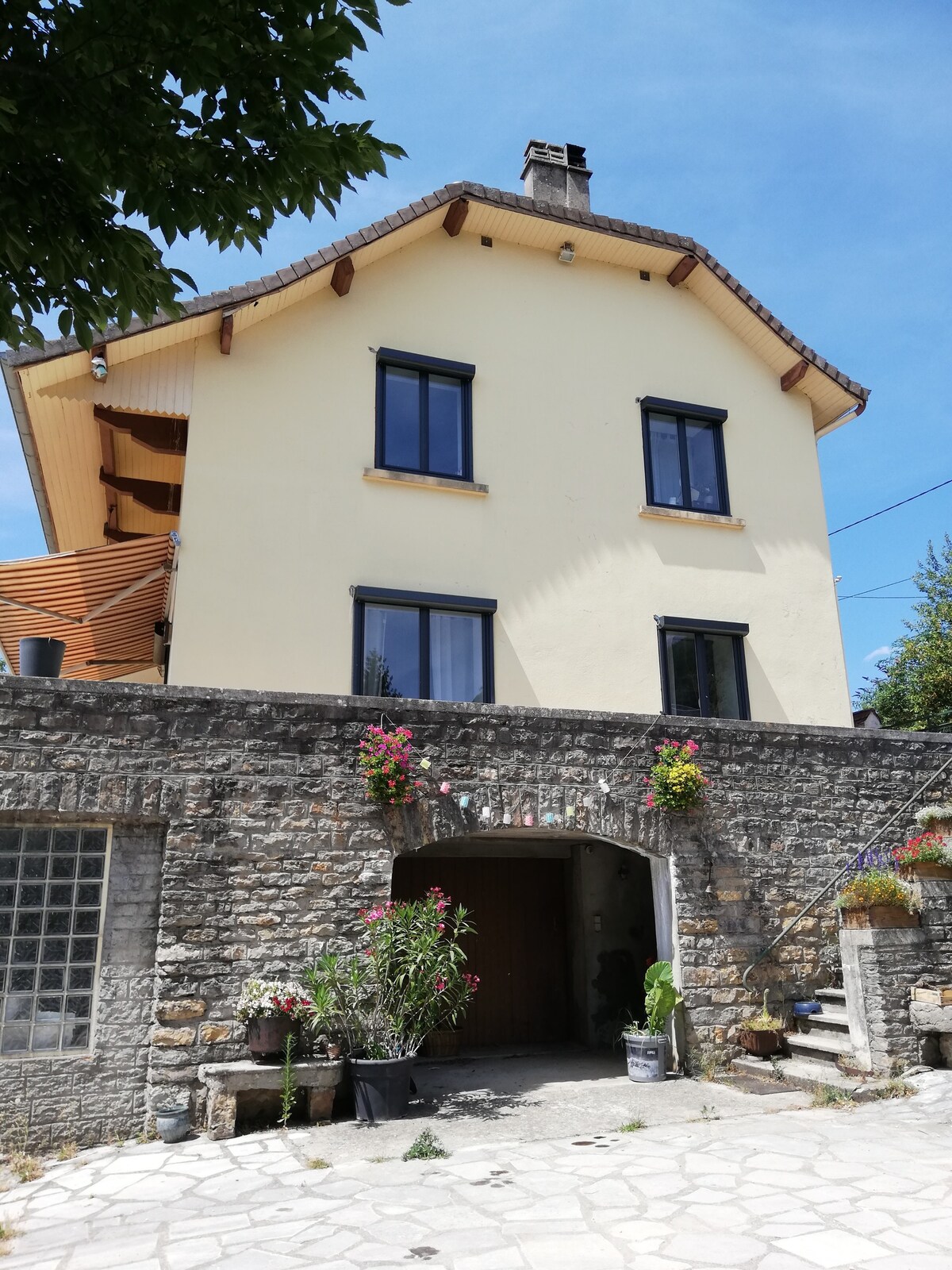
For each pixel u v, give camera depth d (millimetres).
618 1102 8508
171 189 4664
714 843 10203
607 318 14227
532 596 12594
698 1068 9477
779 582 14219
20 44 4281
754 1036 9570
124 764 8102
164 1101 7605
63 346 10086
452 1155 6910
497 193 13203
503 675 12203
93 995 7746
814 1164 6426
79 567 10633
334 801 8703
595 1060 11133
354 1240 5242
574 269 14242
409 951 8352
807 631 14188
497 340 13359
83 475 13141
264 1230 5465
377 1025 8305
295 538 11484
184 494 11047
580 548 13062
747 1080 9203
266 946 8180
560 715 9852
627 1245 5051
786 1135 7203
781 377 15234
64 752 7949
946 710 22109
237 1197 6098
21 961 7625
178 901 7988
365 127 4902
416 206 12711
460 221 13227
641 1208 5637
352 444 12086
